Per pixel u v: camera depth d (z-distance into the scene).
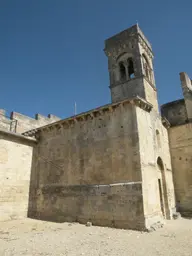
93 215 13.75
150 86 19.61
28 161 18.98
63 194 16.06
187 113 21.58
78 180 15.61
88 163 15.45
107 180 14.02
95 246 8.61
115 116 15.12
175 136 21.39
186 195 19.38
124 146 13.96
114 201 13.09
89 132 16.20
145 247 8.44
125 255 7.45
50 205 16.66
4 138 17.39
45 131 19.69
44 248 8.39
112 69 20.97
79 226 13.09
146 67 20.77
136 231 11.45
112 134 14.84
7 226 13.70
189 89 22.23
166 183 17.06
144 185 12.62
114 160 14.12
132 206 12.30
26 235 10.89
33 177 18.97
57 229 12.41
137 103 14.54
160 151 17.41
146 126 15.24
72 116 17.27
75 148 16.69
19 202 17.48
